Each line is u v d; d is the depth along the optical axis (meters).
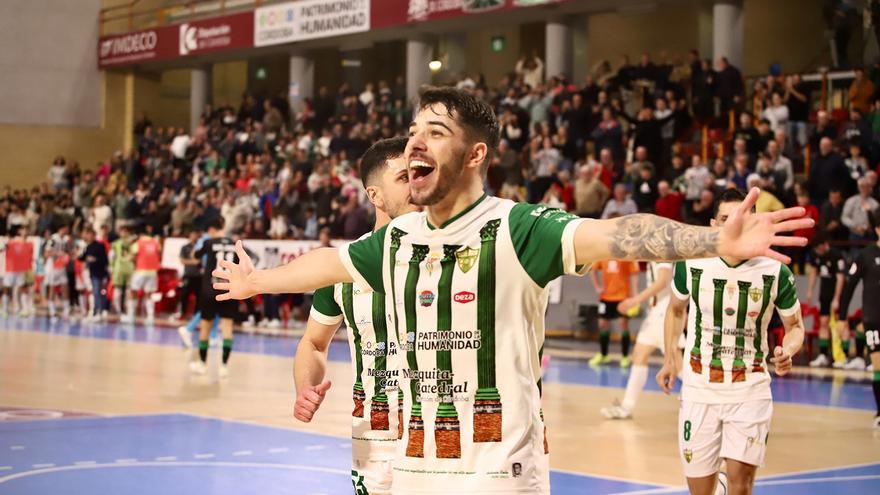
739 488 6.06
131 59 37.38
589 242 2.98
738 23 23.72
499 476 3.12
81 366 16.17
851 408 12.50
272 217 25.61
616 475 8.19
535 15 26.55
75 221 31.95
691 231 2.80
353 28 29.19
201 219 27.64
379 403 4.52
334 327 4.72
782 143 18.86
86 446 9.30
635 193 20.03
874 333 11.30
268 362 17.11
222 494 7.31
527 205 3.19
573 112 22.81
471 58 34.25
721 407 6.06
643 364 11.40
